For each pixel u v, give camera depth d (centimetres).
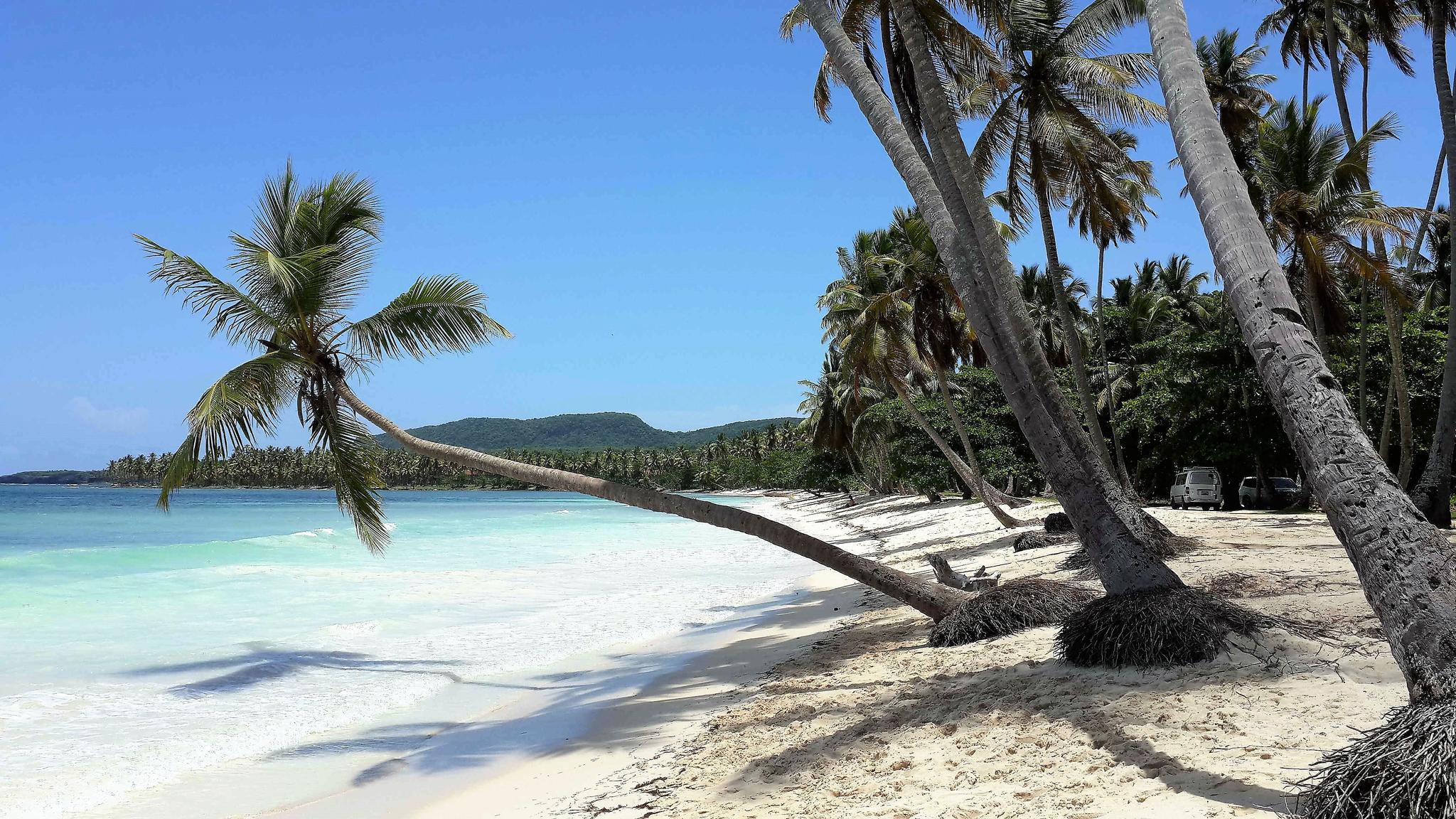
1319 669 652
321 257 1244
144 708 1023
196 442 1197
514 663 1272
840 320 3547
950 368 3027
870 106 1009
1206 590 1074
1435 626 375
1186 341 3256
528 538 4094
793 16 1546
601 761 766
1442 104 1962
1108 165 2161
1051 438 907
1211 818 420
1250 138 2927
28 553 2908
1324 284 2403
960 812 486
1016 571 1655
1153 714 604
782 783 606
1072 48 1931
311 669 1232
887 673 913
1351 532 407
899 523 4297
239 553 3028
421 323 1298
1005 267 1173
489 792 712
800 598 1875
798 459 9806
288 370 1302
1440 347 2922
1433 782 342
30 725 942
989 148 2070
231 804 713
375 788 747
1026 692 711
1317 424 422
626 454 18975
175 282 1211
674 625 1588
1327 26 2464
